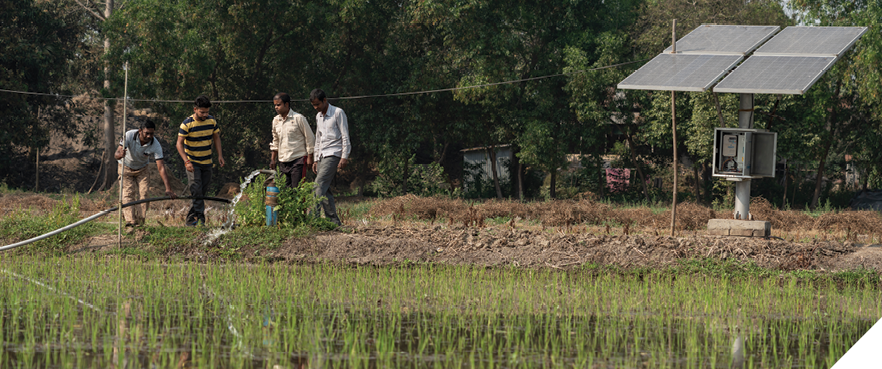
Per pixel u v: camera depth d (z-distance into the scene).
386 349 4.87
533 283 7.80
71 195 26.72
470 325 5.71
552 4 28.06
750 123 10.34
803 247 9.27
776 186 31.97
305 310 6.12
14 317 5.54
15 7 29.69
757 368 4.61
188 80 25.89
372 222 13.68
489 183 34.22
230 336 5.16
